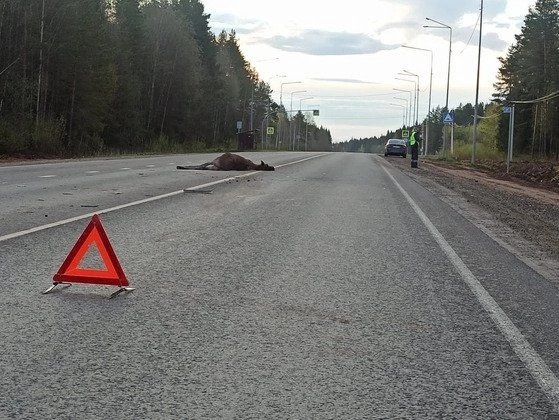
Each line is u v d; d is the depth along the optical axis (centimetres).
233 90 11638
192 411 386
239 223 1150
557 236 1234
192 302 626
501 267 872
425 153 8481
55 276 655
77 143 4816
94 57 5312
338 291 692
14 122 4009
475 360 494
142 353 482
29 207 1245
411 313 620
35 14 4703
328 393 421
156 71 7425
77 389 414
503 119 9162
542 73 7981
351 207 1489
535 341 548
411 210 1499
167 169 2573
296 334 541
